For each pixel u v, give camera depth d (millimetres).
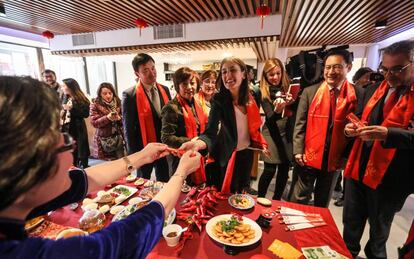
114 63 8172
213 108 1505
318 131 1629
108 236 412
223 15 3953
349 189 1486
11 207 349
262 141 1630
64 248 351
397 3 3303
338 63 1531
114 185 1437
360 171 1378
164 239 918
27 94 328
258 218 1045
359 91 1554
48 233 934
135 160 848
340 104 1565
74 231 811
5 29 4438
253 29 3998
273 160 1999
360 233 1494
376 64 6195
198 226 978
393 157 1228
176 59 7422
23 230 364
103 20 4051
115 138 2770
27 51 5008
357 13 3693
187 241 914
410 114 1160
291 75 2205
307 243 905
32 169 308
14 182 296
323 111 1617
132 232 450
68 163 409
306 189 1792
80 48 5020
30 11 3541
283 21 4152
